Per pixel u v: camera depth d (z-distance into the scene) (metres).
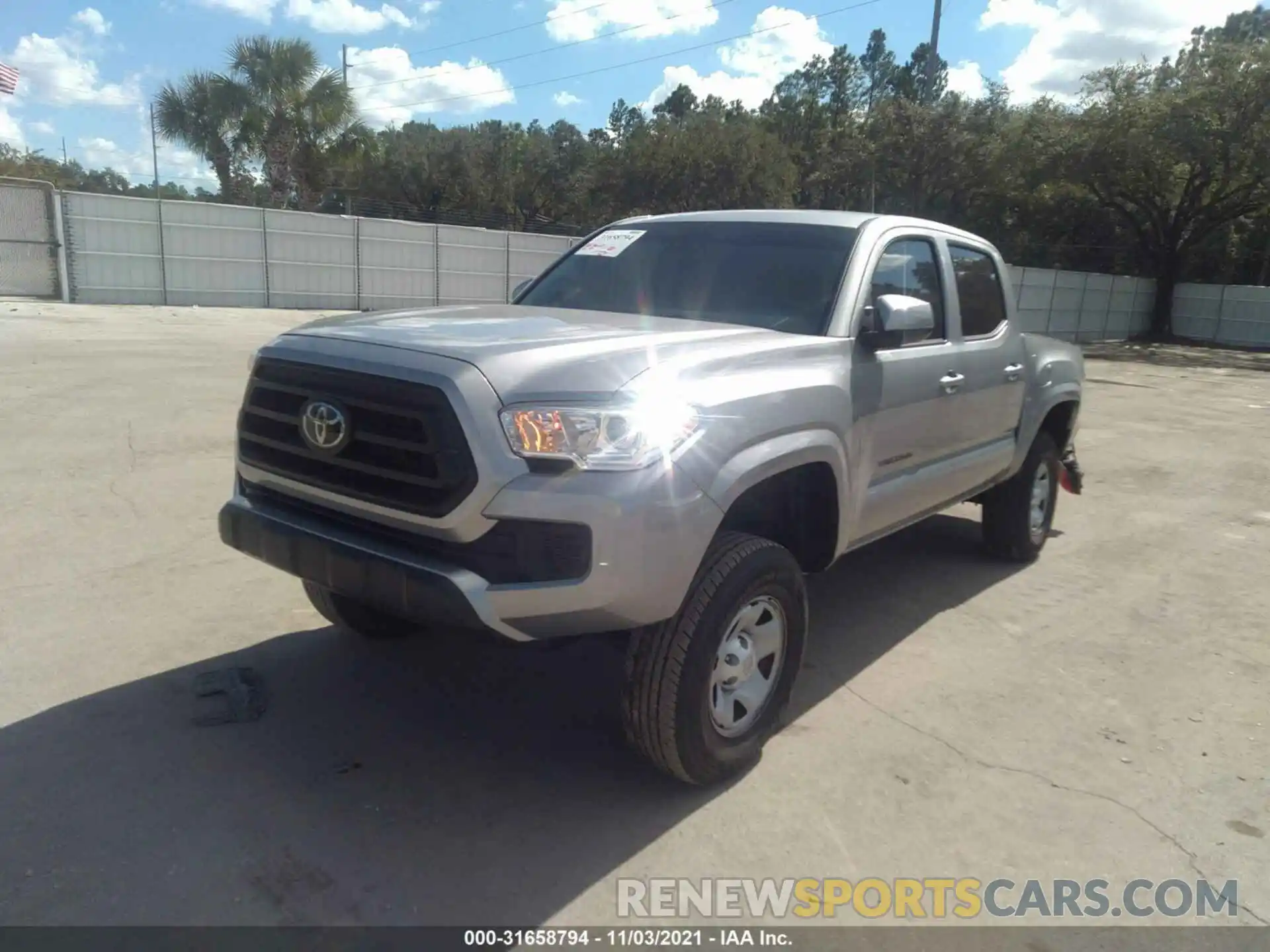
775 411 3.17
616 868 2.82
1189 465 9.73
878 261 4.08
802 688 4.07
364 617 4.13
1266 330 34.53
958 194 36.28
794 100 60.75
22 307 21.55
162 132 32.16
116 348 14.58
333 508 3.02
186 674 3.90
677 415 2.86
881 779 3.37
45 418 8.62
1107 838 3.08
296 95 31.73
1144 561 6.20
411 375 2.77
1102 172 31.20
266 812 3.01
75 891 2.60
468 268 30.52
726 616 3.03
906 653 4.50
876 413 3.80
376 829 2.95
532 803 3.13
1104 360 25.52
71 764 3.21
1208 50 29.73
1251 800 3.35
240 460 3.36
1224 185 31.75
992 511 5.78
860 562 5.87
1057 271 32.72
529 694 3.89
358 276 28.25
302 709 3.68
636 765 3.39
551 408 2.70
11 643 4.12
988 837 3.06
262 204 33.94
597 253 4.60
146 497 6.34
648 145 45.09
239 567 5.15
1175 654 4.62
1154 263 35.62
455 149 57.50
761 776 3.36
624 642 3.24
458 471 2.66
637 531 2.69
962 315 4.80
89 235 23.58
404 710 3.71
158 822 2.93
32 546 5.32
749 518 3.55
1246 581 5.85
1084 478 8.84
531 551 2.67
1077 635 4.82
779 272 4.02
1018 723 3.83
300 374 3.06
